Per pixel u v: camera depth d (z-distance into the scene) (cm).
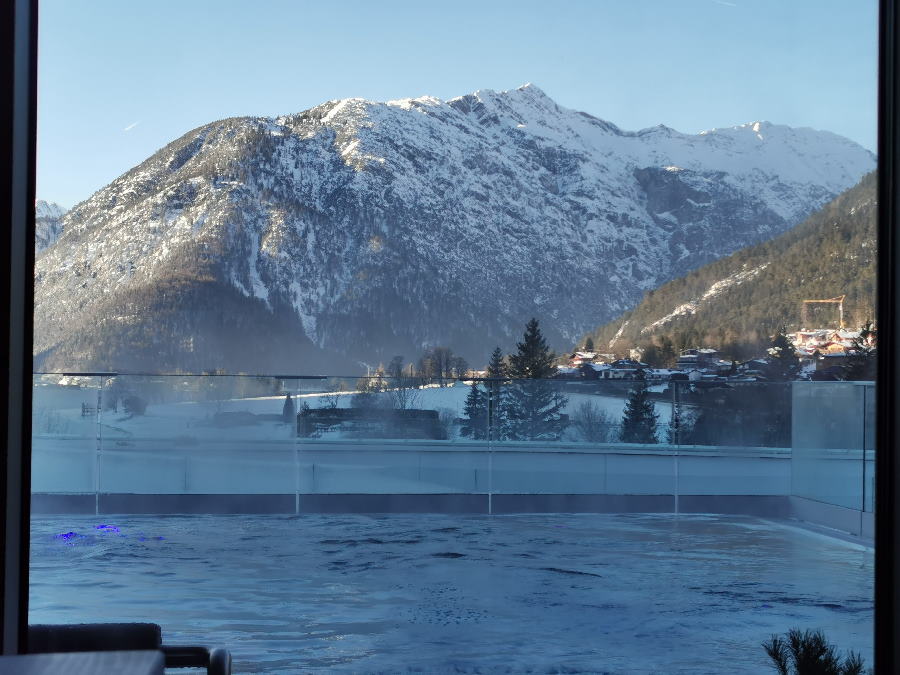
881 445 180
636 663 345
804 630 393
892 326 181
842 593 471
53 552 583
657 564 550
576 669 336
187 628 393
